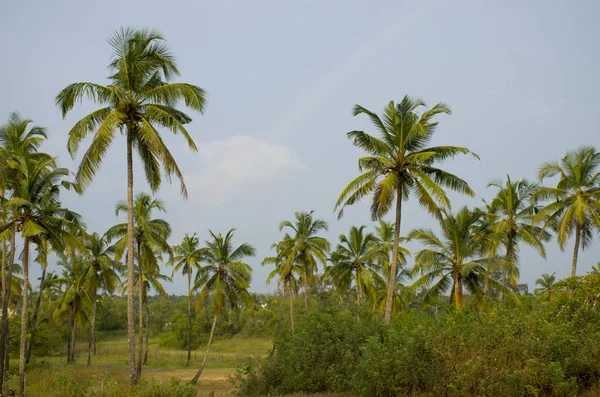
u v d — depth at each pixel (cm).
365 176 2139
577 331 1308
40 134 2517
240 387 1922
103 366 4097
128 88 1841
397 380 1321
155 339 7700
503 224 2919
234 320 7312
